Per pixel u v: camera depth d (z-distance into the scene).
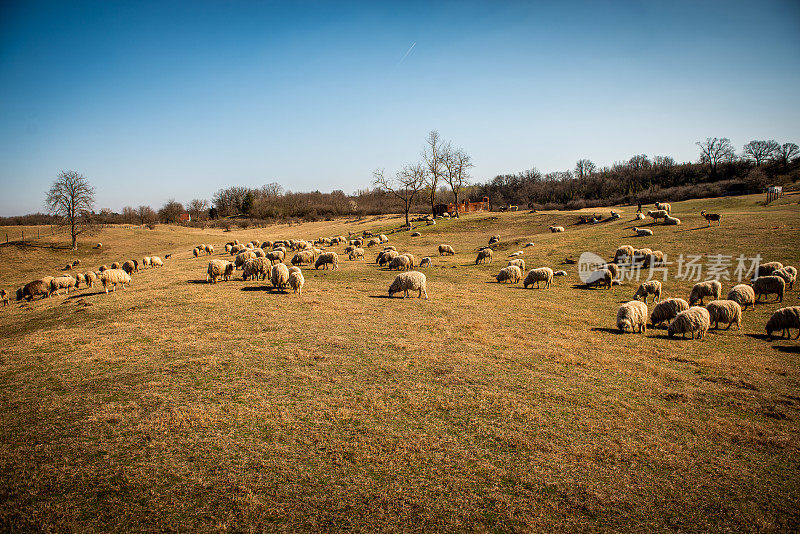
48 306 25.16
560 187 152.50
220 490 7.67
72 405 11.08
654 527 6.77
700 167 126.81
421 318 20.19
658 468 8.31
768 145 113.69
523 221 72.06
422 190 96.25
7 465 8.39
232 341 16.39
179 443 9.16
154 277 34.22
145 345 16.08
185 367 13.70
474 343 16.38
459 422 10.11
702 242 37.66
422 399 11.27
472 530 6.73
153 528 6.77
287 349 15.41
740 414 10.53
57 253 66.00
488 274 35.88
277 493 7.59
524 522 6.89
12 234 80.81
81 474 8.10
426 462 8.50
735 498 7.42
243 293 25.95
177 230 98.50
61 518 6.96
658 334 18.08
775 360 14.38
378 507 7.23
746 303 21.25
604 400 11.31
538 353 15.14
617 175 148.88
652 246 39.31
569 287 29.83
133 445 9.12
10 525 6.81
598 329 18.88
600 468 8.31
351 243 60.19
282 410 10.66
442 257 48.59
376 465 8.41
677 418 10.27
